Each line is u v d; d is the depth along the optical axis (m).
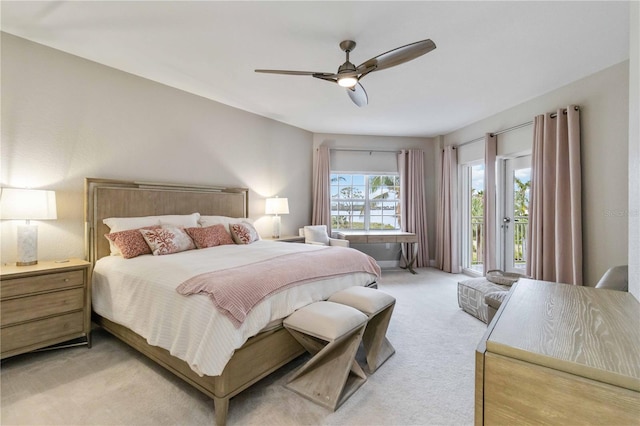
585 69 2.98
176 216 3.38
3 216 2.28
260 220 4.68
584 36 2.41
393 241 5.30
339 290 2.56
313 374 1.93
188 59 2.86
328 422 1.63
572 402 0.67
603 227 2.97
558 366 0.71
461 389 1.93
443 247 5.57
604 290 1.36
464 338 2.68
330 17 2.18
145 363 2.25
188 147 3.76
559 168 3.27
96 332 2.85
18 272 2.17
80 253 2.89
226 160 4.20
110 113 3.09
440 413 1.70
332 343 1.74
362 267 2.93
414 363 2.25
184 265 2.22
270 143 4.82
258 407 1.75
